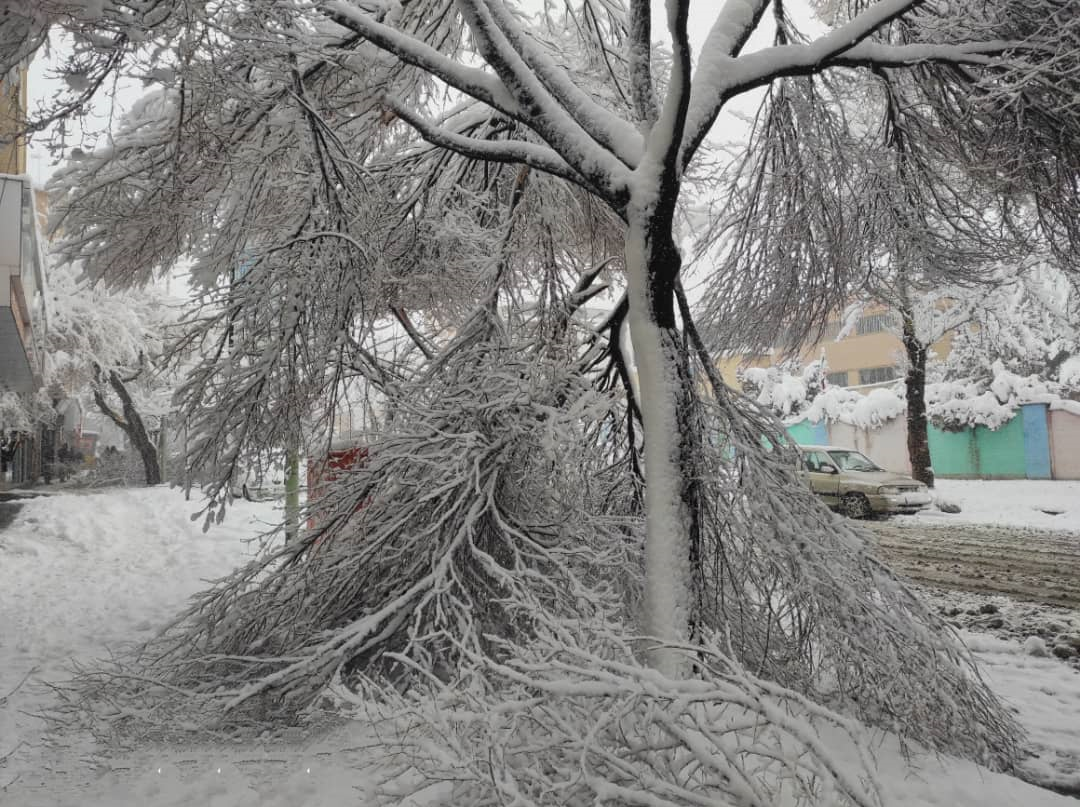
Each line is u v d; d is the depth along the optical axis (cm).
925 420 2283
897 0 522
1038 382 2958
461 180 828
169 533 1593
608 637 347
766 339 890
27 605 981
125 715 473
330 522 600
